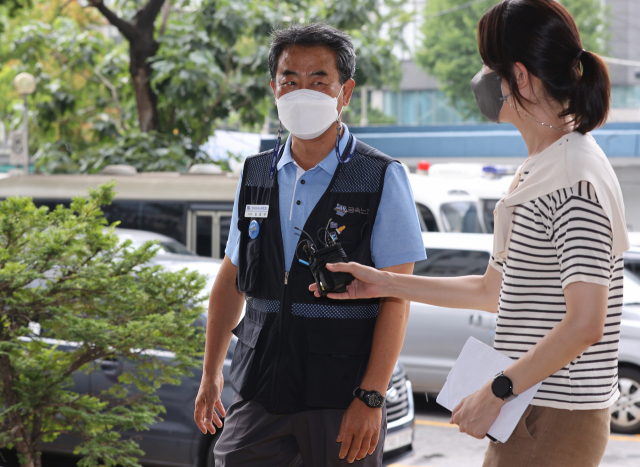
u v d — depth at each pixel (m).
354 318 2.44
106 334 4.02
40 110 16.47
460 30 34.41
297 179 2.52
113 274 4.27
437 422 7.43
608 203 1.72
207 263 6.52
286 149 2.58
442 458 6.30
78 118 17.00
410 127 19.39
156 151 14.02
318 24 2.48
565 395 1.77
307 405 2.41
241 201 2.66
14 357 4.18
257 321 2.54
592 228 1.68
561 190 1.74
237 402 2.59
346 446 2.36
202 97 13.74
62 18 17.22
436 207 9.96
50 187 12.31
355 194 2.45
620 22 34.03
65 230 4.12
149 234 9.74
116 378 4.87
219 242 11.59
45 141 17.27
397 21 18.06
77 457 5.35
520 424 1.81
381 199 2.44
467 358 1.89
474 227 10.30
